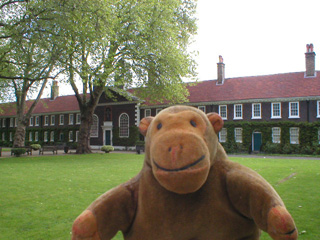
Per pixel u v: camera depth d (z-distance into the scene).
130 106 36.88
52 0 14.77
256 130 30.33
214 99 33.19
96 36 16.53
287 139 28.67
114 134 37.62
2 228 5.12
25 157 21.91
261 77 33.47
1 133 51.19
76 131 42.25
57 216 5.85
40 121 47.22
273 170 13.23
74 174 11.99
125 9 20.42
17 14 16.44
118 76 21.72
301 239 4.50
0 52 19.27
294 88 29.81
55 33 16.14
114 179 10.58
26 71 20.03
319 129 27.33
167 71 21.50
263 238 4.66
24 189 8.64
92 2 15.73
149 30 20.92
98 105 39.50
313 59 30.19
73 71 18.81
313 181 9.93
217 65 35.56
